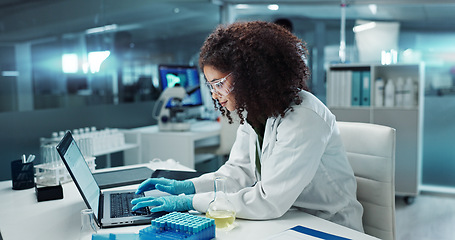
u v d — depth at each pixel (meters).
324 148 1.24
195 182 1.43
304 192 1.32
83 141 1.88
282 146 1.22
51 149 1.67
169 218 1.07
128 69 4.20
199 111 4.14
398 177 3.71
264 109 1.23
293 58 1.21
